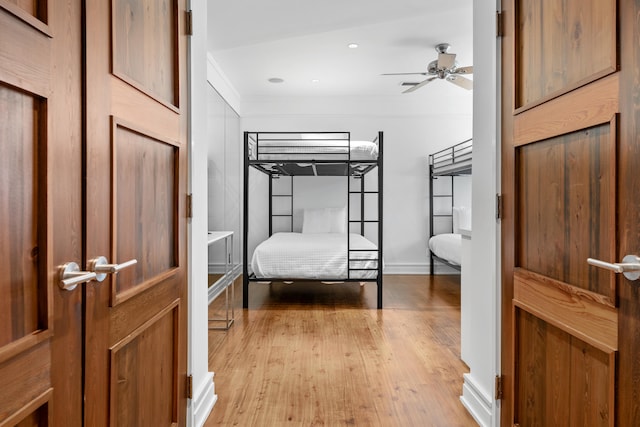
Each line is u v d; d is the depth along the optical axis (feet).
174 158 4.84
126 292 3.55
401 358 8.49
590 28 3.43
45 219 2.54
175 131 4.80
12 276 2.31
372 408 6.39
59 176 2.67
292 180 19.13
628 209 2.98
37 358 2.47
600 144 3.33
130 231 3.71
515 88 4.76
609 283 3.22
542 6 4.22
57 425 2.66
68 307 2.77
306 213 18.44
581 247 3.60
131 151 3.73
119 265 3.06
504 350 5.15
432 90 17.40
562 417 3.91
